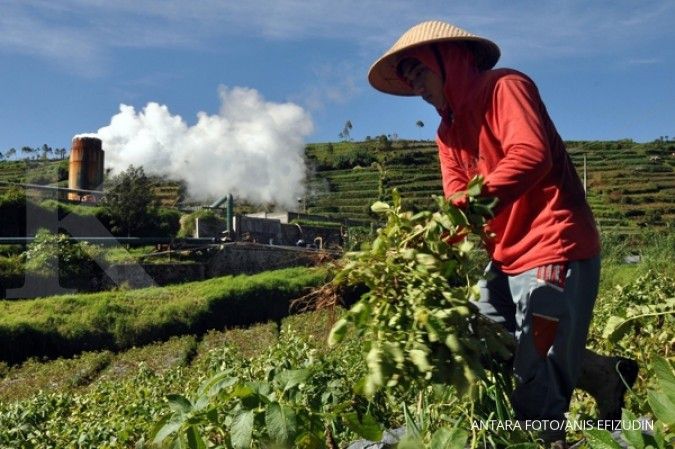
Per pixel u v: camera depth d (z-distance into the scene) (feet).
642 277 22.95
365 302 8.23
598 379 10.89
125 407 27.55
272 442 7.27
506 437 9.18
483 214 9.25
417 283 8.26
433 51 10.96
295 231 131.85
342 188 269.23
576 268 10.08
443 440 7.10
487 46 11.09
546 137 9.76
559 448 9.86
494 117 10.25
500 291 11.14
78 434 24.71
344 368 15.89
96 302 78.64
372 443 10.24
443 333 7.57
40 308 76.79
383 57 11.69
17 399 48.85
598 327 17.69
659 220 219.00
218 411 8.06
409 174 277.64
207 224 122.62
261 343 63.31
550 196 10.24
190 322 77.30
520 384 10.07
